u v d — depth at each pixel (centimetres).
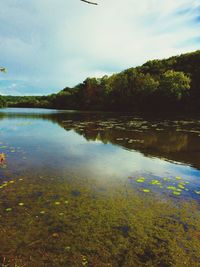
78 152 991
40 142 1213
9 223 434
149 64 5991
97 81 6372
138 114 3938
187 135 1469
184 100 4075
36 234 404
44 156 912
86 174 709
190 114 3756
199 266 337
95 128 1848
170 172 737
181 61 5375
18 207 493
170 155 952
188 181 661
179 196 560
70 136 1425
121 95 5134
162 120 2664
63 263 340
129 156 931
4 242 381
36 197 543
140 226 432
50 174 703
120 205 512
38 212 475
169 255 359
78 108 6656
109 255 357
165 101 4206
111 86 5578
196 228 428
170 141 1261
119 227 428
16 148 1048
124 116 3431
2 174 695
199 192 584
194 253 362
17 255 354
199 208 502
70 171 734
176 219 457
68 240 390
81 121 2536
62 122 2406
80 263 341
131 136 1429
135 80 5003
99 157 910
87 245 379
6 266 331
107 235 404
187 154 971
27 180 649
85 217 460
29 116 3428
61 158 886
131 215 470
